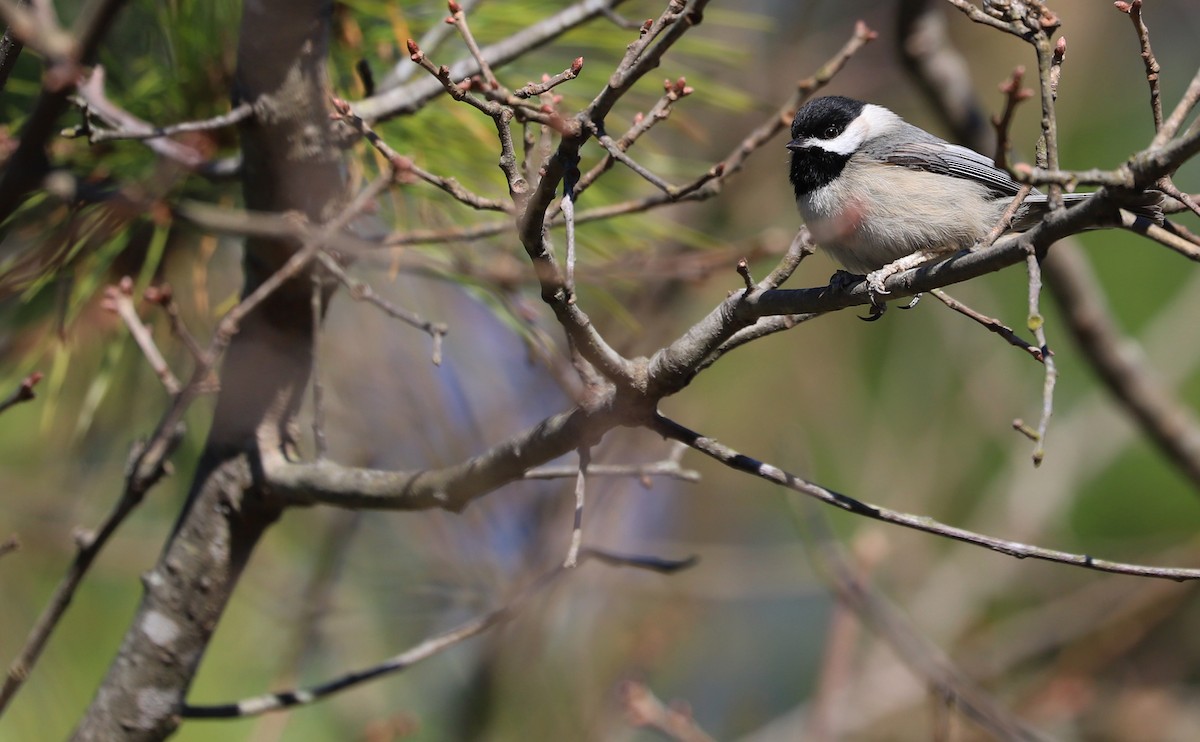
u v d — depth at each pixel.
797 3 16.34
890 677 14.31
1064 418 15.11
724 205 14.49
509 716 11.80
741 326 5.85
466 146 7.58
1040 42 5.00
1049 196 5.07
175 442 6.70
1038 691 13.02
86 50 5.64
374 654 11.84
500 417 11.16
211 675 10.39
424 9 7.97
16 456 9.08
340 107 5.89
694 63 10.39
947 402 15.30
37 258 6.66
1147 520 14.43
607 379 5.78
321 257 6.54
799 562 14.15
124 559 9.54
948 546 14.99
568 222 5.39
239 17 7.21
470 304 10.59
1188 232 5.38
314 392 6.98
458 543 11.55
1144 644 14.23
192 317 8.12
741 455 5.90
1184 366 14.62
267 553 10.89
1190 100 4.79
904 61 11.16
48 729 8.90
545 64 8.30
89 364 8.11
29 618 9.08
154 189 6.57
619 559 7.27
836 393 15.17
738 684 15.51
